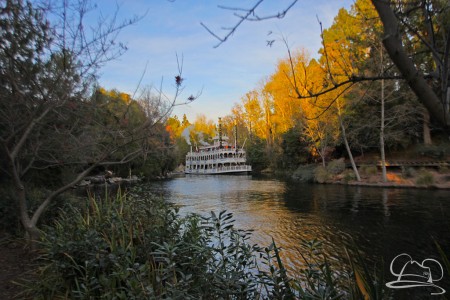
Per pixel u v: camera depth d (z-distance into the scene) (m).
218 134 80.50
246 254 3.86
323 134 28.55
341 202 16.83
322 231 11.36
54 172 10.98
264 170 50.94
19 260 5.52
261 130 52.44
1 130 6.82
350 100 20.48
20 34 4.92
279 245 9.79
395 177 22.86
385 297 2.61
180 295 2.94
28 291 4.14
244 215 14.63
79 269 3.93
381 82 21.38
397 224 11.72
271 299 3.37
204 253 3.95
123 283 3.88
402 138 27.64
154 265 3.96
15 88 4.98
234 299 3.53
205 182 36.53
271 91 40.81
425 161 24.31
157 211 5.16
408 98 22.00
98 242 4.06
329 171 27.16
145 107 6.62
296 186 25.95
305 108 26.81
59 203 8.00
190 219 5.68
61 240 4.39
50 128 7.32
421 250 8.97
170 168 51.12
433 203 15.05
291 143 35.31
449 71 1.28
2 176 9.17
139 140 6.83
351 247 9.44
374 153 31.38
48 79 5.50
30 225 5.94
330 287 2.87
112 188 24.58
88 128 7.19
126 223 4.79
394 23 1.28
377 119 24.62
